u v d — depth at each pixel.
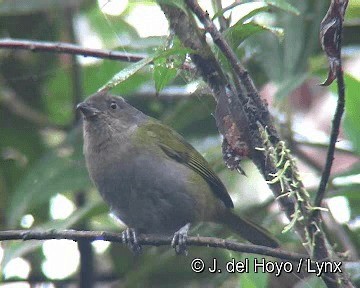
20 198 11.30
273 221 11.79
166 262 12.15
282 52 11.21
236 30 7.54
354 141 10.60
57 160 11.52
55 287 12.59
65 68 13.37
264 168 7.62
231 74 7.60
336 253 7.93
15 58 13.24
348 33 12.20
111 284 13.25
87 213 10.68
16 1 12.38
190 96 11.59
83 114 10.79
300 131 12.94
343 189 10.55
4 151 13.52
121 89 11.90
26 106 13.63
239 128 7.57
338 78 6.80
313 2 11.71
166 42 7.63
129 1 8.64
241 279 8.99
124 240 10.36
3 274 11.81
